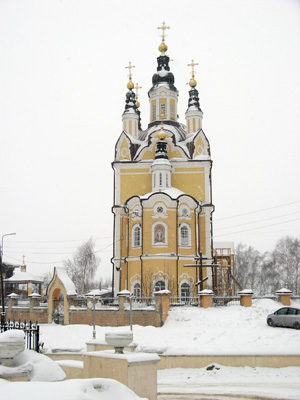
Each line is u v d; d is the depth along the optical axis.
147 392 11.19
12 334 10.72
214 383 17.52
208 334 25.78
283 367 20.33
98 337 26.80
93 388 8.51
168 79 57.00
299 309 26.97
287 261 74.94
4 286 63.44
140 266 44.81
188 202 46.47
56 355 21.45
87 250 77.88
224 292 46.66
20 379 10.09
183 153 50.38
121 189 50.12
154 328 27.89
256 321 28.94
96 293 35.12
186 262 45.03
